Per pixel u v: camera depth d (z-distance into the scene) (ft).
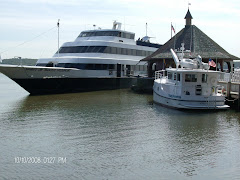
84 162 43.29
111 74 136.05
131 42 152.76
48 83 114.52
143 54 159.12
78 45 138.31
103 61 131.75
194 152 47.65
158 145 50.88
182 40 138.51
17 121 67.41
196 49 131.64
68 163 42.91
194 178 38.65
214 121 68.69
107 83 133.69
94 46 135.54
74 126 63.05
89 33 148.66
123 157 45.29
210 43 135.44
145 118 71.56
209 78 85.05
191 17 146.72
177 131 59.82
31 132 58.34
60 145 50.49
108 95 115.34
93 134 57.06
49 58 129.49
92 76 127.65
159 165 42.47
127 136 55.98
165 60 135.74
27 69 107.34
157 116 73.87
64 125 63.87
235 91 88.58
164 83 92.27
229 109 83.87
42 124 64.69
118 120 69.05
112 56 138.82
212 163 43.34
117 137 55.21
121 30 146.20
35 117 71.61
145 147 49.78
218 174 39.81
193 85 84.23
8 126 62.85
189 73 83.92
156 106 89.71
